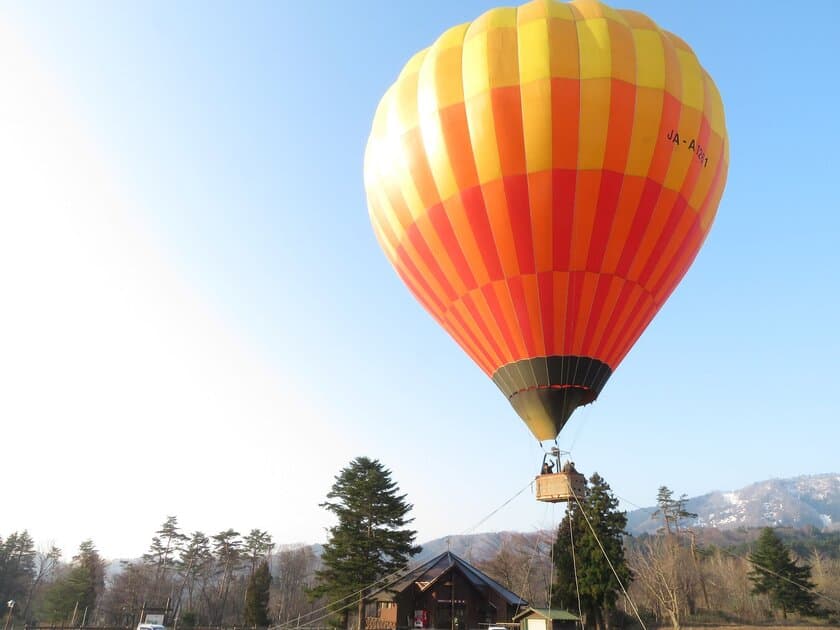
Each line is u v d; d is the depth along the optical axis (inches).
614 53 586.9
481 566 2802.7
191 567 3267.7
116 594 3073.3
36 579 3238.2
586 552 1701.5
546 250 595.5
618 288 608.4
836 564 3400.6
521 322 620.1
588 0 638.5
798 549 4306.1
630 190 581.9
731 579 2768.2
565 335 614.5
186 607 3417.8
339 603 1616.6
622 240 594.6
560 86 574.2
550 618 1366.9
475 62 609.9
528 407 628.1
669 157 591.2
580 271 598.9
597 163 574.9
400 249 708.0
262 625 2362.2
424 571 1692.9
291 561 3720.5
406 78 682.2
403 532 1676.9
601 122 571.2
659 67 597.0
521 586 2509.8
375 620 1619.1
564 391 616.1
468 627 1608.0
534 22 607.8
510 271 611.2
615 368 647.8
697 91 619.8
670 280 649.6
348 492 1712.6
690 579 2596.0
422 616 1620.3
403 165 654.5
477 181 602.2
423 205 646.5
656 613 2237.9
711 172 634.8
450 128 612.4
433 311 724.7
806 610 2305.6
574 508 1774.1
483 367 683.4
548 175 578.9
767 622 2306.8
